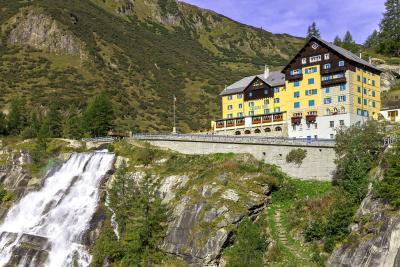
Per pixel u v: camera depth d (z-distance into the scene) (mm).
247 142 87312
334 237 60594
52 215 88250
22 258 77812
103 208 85062
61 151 108625
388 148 67438
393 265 50781
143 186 79000
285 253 63406
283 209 73062
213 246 66500
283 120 113250
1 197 98312
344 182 69625
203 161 86438
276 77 124188
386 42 169875
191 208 72562
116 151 99000
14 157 108250
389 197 56188
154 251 70000
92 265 72000
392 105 115125
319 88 108250
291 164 82000
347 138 75875
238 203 70562
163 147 99125
